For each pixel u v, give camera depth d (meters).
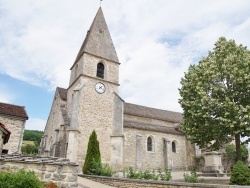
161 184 9.48
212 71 15.78
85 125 22.36
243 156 31.08
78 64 26.50
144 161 25.95
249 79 14.58
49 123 29.52
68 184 8.31
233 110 14.20
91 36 27.09
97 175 15.62
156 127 29.36
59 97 27.59
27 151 36.59
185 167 29.48
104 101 24.53
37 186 6.66
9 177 6.42
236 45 16.97
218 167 23.08
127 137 25.56
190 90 17.48
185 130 17.14
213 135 15.42
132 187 11.01
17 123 17.97
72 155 20.27
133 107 31.98
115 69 26.94
